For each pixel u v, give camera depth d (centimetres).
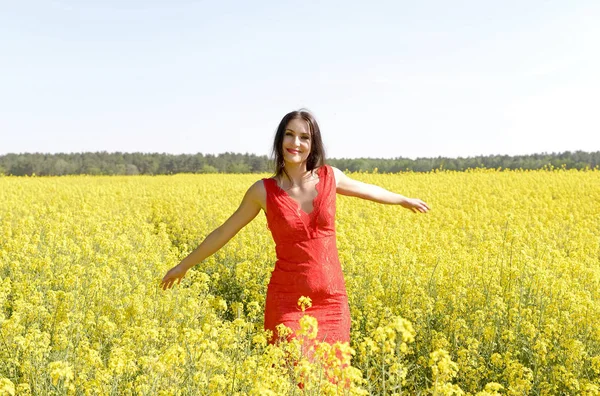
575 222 1302
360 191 468
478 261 701
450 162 5419
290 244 425
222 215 1336
